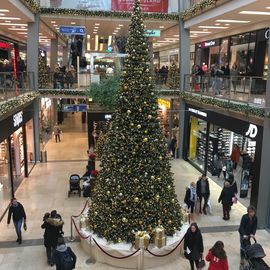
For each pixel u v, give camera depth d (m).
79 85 18.77
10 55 24.77
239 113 12.29
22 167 15.73
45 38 25.66
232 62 20.06
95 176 13.19
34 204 12.64
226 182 11.41
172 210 9.20
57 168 17.30
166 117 21.44
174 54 31.56
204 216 11.86
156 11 18.86
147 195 8.70
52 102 25.14
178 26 19.53
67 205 12.59
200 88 16.58
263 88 10.93
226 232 10.70
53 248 8.59
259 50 16.97
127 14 18.53
